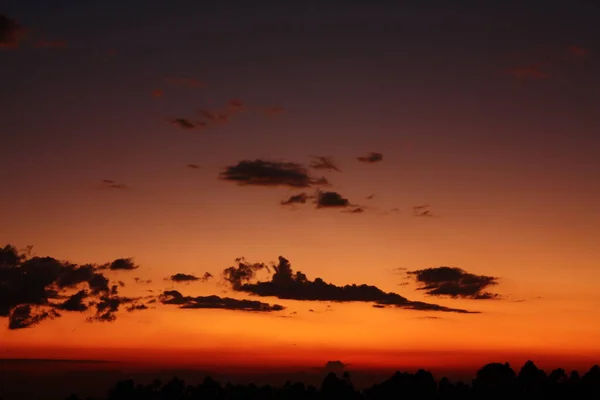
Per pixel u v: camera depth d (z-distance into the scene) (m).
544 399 199.50
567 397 197.62
